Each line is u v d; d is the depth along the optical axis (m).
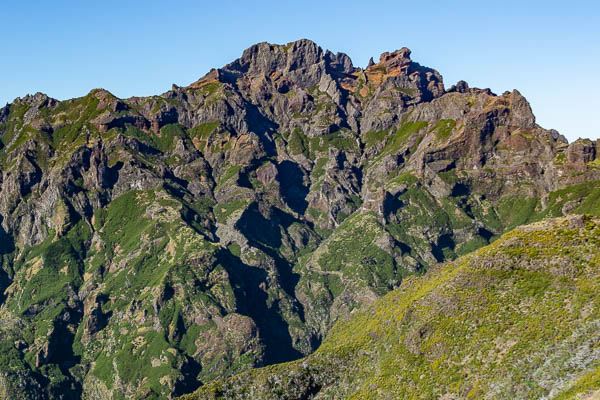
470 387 195.12
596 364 173.88
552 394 171.00
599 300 193.12
